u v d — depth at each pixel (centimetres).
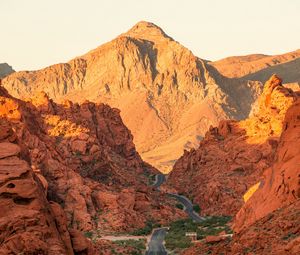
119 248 11619
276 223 7525
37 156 14138
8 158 8256
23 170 8038
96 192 14712
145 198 15788
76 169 16388
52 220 7988
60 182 14238
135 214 14775
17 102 16175
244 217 9950
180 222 15288
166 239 12900
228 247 8088
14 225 7406
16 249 7206
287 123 9494
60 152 15725
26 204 7762
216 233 12769
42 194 8212
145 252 11556
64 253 7425
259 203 9475
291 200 8638
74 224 13488
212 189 17062
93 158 17088
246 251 7412
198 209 17225
